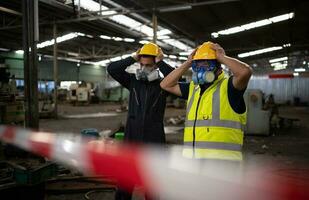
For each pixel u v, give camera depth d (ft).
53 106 52.21
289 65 113.29
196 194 6.13
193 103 7.89
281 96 107.65
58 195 14.37
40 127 37.68
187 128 7.89
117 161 8.59
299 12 46.55
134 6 41.29
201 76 7.52
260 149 26.27
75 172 16.17
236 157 7.21
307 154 24.14
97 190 14.74
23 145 16.07
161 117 10.26
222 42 64.64
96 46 75.51
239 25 52.31
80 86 81.10
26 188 11.99
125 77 10.85
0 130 19.43
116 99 100.48
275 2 42.73
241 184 5.74
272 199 5.54
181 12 44.34
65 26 51.44
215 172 6.71
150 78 10.07
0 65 24.71
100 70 113.80
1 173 13.23
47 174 12.84
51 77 92.68
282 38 63.57
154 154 8.70
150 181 7.68
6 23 52.90
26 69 22.80
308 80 103.86
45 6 41.83
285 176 15.15
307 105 101.65
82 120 46.29
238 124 7.37
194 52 8.01
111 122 43.73
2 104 22.45
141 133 10.01
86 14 44.24
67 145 12.41
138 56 10.30
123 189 9.04
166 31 55.57
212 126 7.34
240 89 7.13
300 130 39.14
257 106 34.04
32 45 22.77
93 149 9.73
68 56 84.69
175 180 6.59
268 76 108.88
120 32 55.36
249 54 80.38
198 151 7.37
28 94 22.63
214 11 44.86
